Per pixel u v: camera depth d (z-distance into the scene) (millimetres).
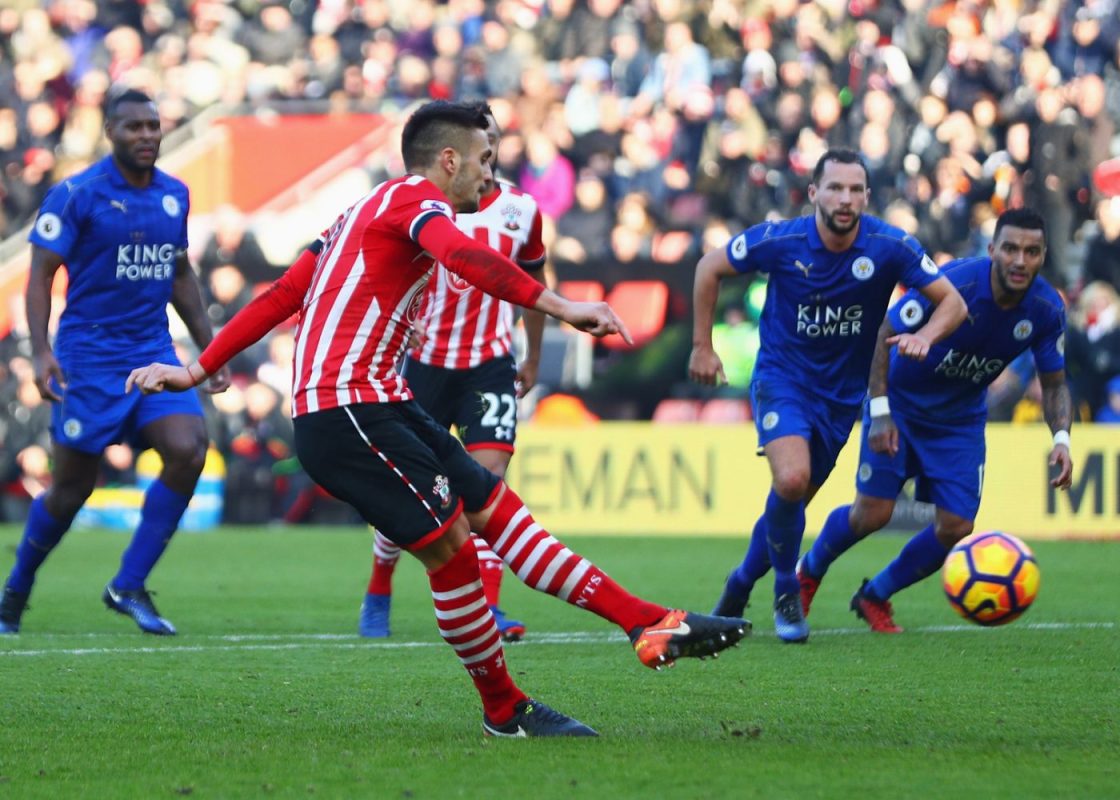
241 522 56031
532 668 21734
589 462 51000
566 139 59812
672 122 58594
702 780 13672
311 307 15906
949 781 13617
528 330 27422
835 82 58125
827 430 25047
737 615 26281
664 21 62438
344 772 14227
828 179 23625
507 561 16094
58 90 71812
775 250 24375
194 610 30906
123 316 26516
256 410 56156
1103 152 53625
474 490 16109
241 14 73312
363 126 65562
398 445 15594
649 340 52094
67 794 13391
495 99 62469
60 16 74000
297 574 38812
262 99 69812
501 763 14578
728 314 52094
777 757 14820
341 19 70500
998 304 25266
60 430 26562
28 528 27125
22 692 19594
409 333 16156
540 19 65250
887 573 26656
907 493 50156
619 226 55062
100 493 56688
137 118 25844
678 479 50250
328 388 15633
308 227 61219
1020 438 47688
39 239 25828
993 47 55344
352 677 20953
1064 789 13273
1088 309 50562
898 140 55219
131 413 26734
